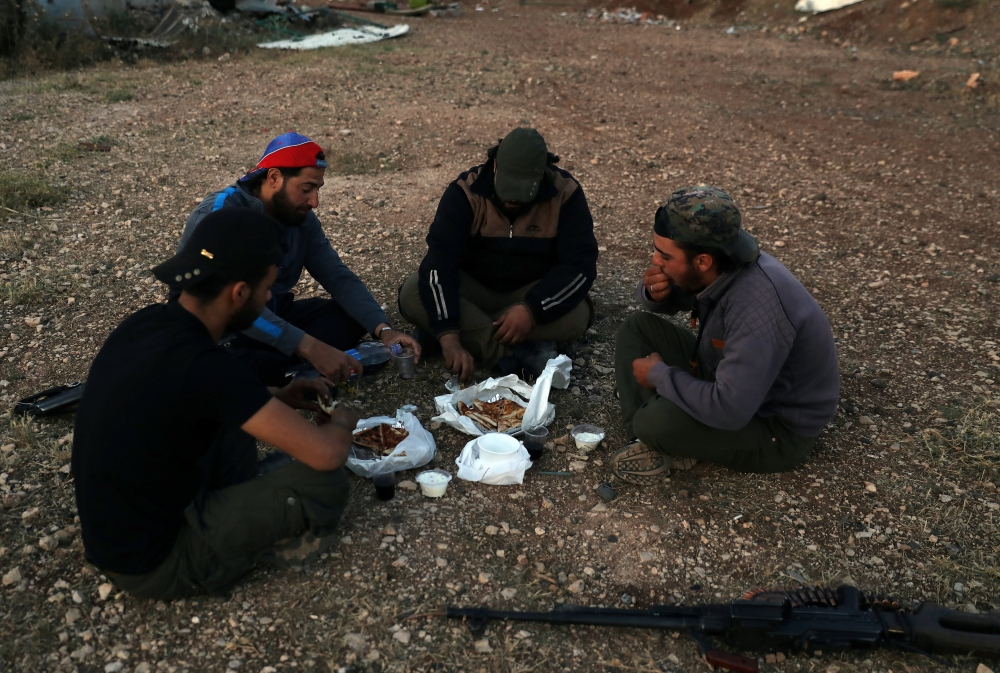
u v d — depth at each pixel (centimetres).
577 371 405
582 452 337
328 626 245
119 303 467
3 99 982
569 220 385
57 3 1296
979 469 328
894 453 339
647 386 309
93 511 222
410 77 1167
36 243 551
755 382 269
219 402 216
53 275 500
